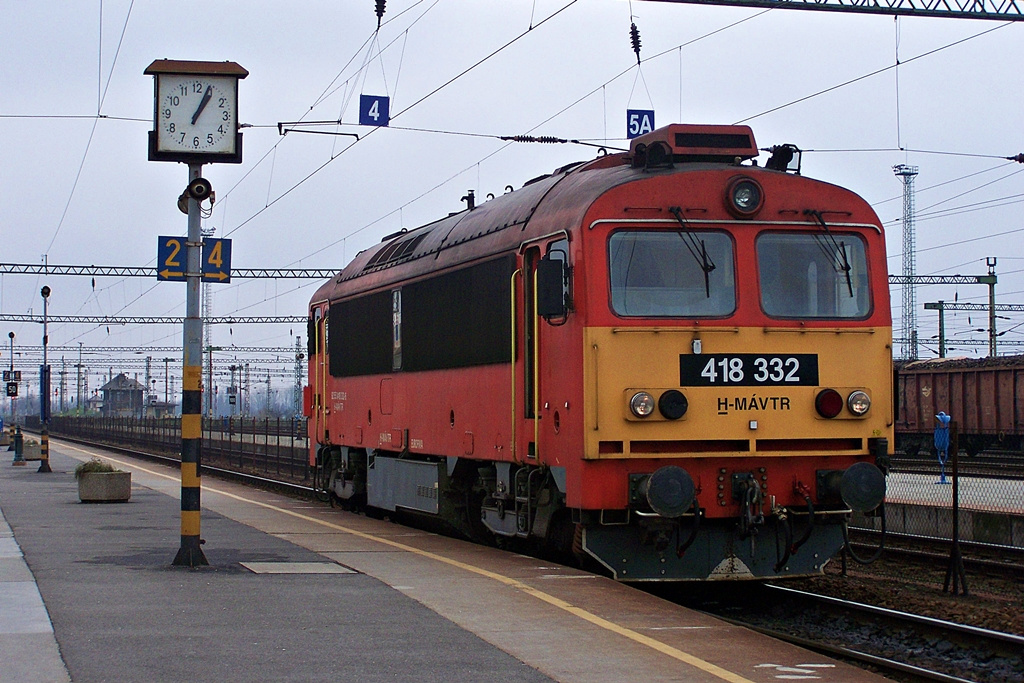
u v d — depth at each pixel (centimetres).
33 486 2675
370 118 2159
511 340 1363
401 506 1794
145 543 1454
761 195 1212
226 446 5416
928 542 1745
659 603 1054
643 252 1198
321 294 2323
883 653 1117
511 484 1410
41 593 1067
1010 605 1330
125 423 7531
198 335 1261
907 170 6575
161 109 1248
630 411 1163
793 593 1327
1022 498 2108
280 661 814
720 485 1196
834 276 1239
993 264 5841
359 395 2009
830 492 1209
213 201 1280
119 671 778
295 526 1753
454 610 1009
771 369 1204
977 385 3944
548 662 823
